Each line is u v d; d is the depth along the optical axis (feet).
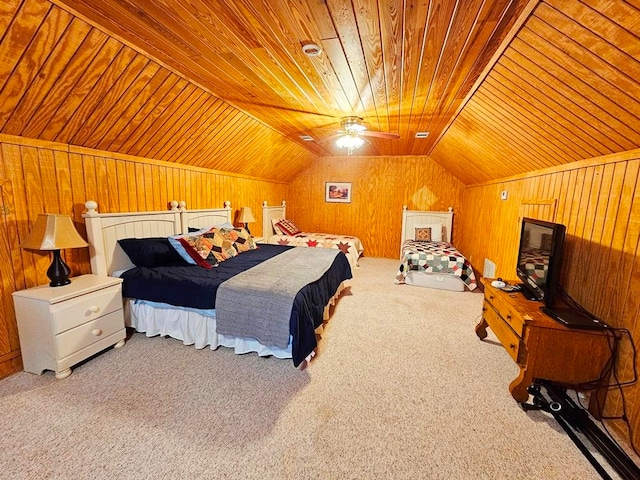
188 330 8.27
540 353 5.84
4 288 6.69
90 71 6.24
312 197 21.66
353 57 6.34
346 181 20.83
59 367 6.60
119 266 9.05
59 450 4.82
